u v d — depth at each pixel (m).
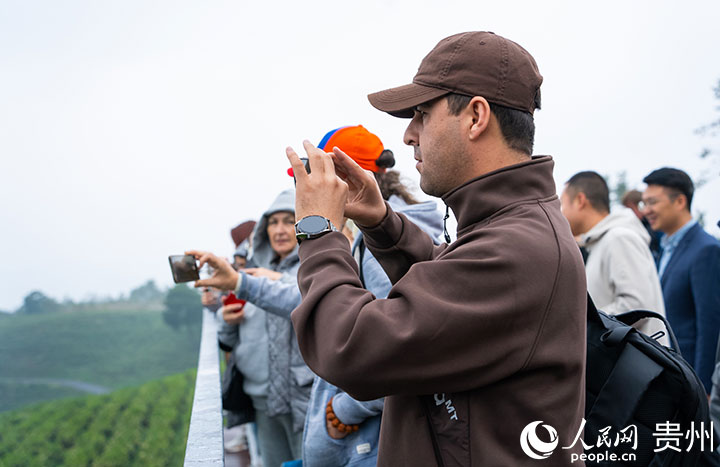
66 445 18.69
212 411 1.51
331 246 1.13
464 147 1.12
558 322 0.98
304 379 2.80
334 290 1.06
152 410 19.36
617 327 1.24
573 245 1.05
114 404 21.17
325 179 1.18
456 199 1.12
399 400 1.12
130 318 81.56
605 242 2.97
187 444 1.27
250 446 4.26
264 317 3.07
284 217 3.21
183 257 2.41
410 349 0.95
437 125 1.14
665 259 3.56
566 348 0.98
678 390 1.14
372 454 1.81
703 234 3.27
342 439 1.84
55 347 69.75
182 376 24.03
